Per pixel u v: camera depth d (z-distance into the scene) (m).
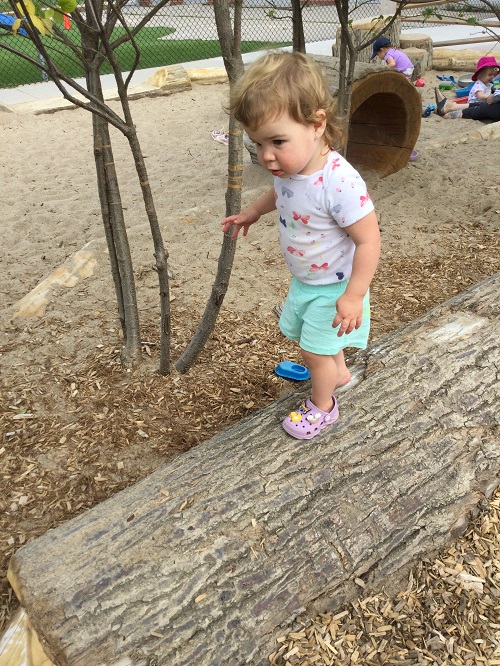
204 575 1.89
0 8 2.72
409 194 5.73
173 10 19.58
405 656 1.96
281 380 3.29
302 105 1.78
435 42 13.10
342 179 1.92
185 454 2.32
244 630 1.87
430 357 2.64
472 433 2.44
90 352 3.49
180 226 5.03
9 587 2.27
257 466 2.18
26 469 2.74
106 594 1.81
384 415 2.39
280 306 3.91
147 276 4.27
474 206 5.45
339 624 2.02
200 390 3.17
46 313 3.89
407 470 2.27
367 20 11.16
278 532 2.02
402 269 4.47
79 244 5.00
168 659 1.76
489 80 8.53
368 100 6.02
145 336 3.61
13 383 3.27
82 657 1.71
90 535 1.97
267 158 1.87
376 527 2.13
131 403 3.08
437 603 2.11
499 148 6.92
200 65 12.54
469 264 4.52
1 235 5.16
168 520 2.00
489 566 2.23
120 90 2.49
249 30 15.56
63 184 6.38
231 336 3.65
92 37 2.67
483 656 1.97
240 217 2.48
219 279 2.95
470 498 2.35
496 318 2.88
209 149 7.38
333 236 2.03
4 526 2.49
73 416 3.03
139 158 2.65
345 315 1.96
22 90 10.77
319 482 2.16
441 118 8.62
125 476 2.69
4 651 1.81
